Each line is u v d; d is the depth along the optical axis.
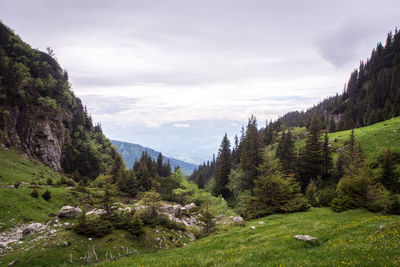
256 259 12.19
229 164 80.69
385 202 25.59
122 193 71.56
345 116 132.00
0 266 18.67
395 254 9.62
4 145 70.62
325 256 11.18
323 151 59.00
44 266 18.88
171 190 71.44
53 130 93.75
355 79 167.00
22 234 28.33
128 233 26.55
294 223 23.78
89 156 107.50
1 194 36.28
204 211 30.83
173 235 31.14
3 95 77.12
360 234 14.38
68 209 36.41
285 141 63.62
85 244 22.28
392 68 138.00
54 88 117.50
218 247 18.34
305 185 57.72
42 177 64.00
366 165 46.91
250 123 99.44
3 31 118.00
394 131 62.53
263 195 36.44
